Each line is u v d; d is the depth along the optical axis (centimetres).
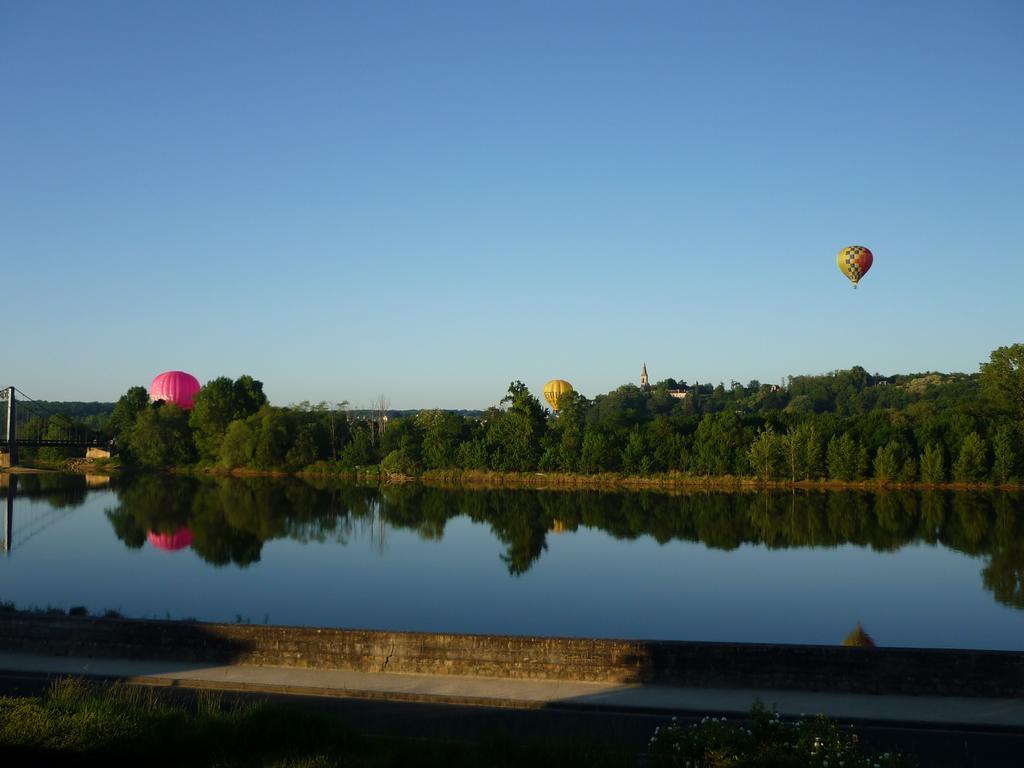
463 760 1465
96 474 12588
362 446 12056
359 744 1546
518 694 1969
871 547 5738
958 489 9619
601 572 4741
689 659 2027
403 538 6072
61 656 2250
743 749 1405
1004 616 3738
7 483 10788
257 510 7850
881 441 10319
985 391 10738
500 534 6303
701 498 9044
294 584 4316
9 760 1441
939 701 1902
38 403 17725
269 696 1983
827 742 1398
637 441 10856
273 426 12294
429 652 2128
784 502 8594
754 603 3959
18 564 4881
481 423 12788
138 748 1477
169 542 5800
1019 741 1705
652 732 1756
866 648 1975
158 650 2225
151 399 15725
